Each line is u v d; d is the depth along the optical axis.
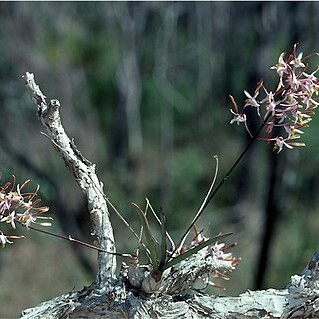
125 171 8.86
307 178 6.82
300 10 7.18
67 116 9.04
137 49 11.53
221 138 11.55
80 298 1.69
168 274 1.70
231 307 1.73
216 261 1.73
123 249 6.08
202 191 9.45
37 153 7.40
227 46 12.34
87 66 10.79
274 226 5.89
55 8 9.55
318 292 1.72
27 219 1.71
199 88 12.40
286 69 1.65
